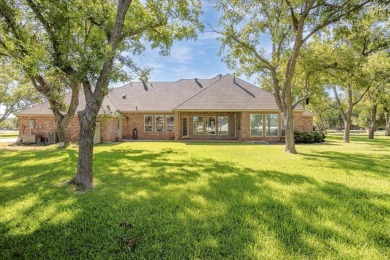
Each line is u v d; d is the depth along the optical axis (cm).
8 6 671
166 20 867
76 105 1416
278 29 1077
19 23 730
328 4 902
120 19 567
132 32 797
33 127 1825
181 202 425
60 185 544
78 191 498
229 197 454
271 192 487
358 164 830
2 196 467
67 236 305
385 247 276
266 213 374
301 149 1336
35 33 748
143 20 825
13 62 779
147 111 2152
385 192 491
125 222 341
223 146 1504
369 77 1443
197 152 1180
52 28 520
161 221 345
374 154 1106
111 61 550
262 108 1842
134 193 481
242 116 1909
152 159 941
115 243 285
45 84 1291
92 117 538
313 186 536
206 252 265
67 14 524
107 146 1498
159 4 850
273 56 1212
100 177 625
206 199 441
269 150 1270
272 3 1087
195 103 1931
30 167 752
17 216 368
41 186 537
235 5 1064
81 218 361
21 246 282
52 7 509
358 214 374
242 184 552
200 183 561
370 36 1411
